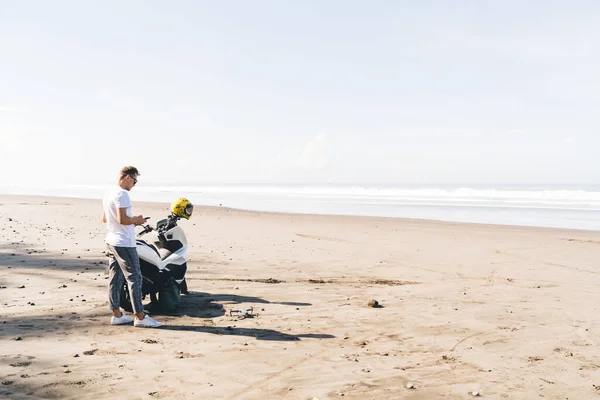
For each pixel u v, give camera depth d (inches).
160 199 1739.7
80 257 414.3
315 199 1626.5
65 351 188.4
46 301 268.1
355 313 254.8
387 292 307.3
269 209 1118.4
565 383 164.2
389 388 157.5
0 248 456.8
